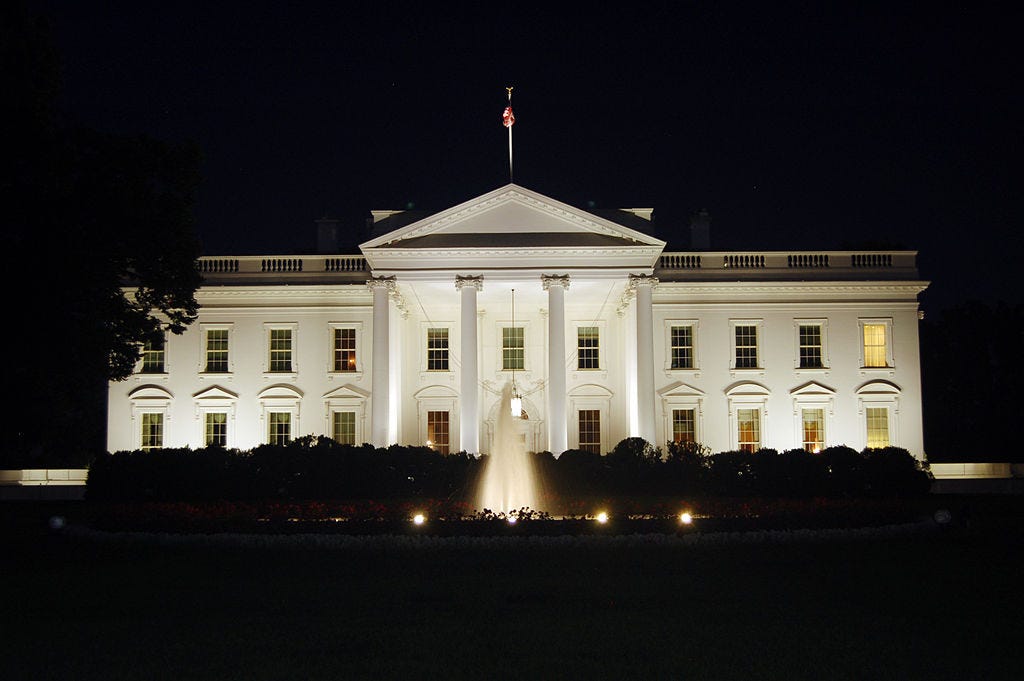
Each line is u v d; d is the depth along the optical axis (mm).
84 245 31844
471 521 27719
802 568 21672
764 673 12992
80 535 27562
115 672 13234
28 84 31469
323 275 53812
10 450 65125
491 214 47688
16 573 21781
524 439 53875
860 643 14555
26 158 31484
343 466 41250
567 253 47094
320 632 15570
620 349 53406
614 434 53656
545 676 12914
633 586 19594
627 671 13125
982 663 13430
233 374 53219
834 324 53281
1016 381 75625
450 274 47312
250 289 53344
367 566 22531
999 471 52594
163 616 16891
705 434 52656
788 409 52812
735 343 53281
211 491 41000
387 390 47031
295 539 25844
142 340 35406
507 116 49062
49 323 31188
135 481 41125
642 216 52625
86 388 38062
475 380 46531
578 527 26703
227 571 21922
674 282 53094
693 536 25906
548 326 48781
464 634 15352
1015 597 18078
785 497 39750
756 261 53781
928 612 16750
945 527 27781
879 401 52719
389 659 13836
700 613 16812
